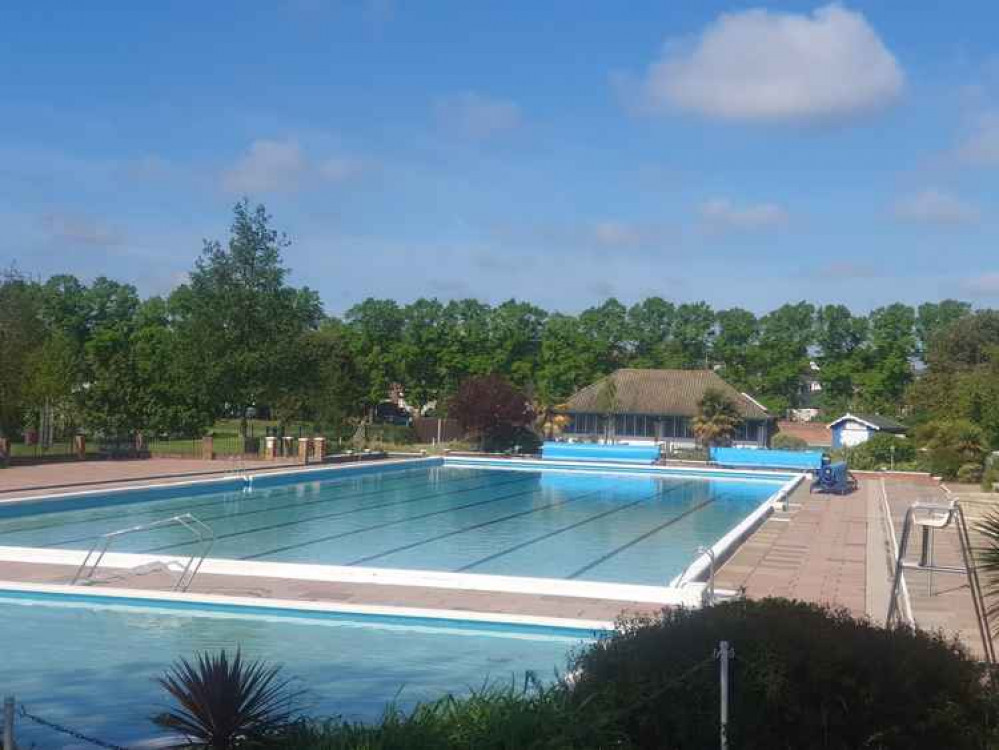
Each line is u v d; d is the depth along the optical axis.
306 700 9.84
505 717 6.25
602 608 13.47
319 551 20.84
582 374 76.38
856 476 41.41
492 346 80.94
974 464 38.69
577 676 7.29
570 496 33.66
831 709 6.04
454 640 12.41
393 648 11.97
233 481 32.69
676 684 6.24
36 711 9.43
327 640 12.33
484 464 47.31
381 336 82.75
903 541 11.24
